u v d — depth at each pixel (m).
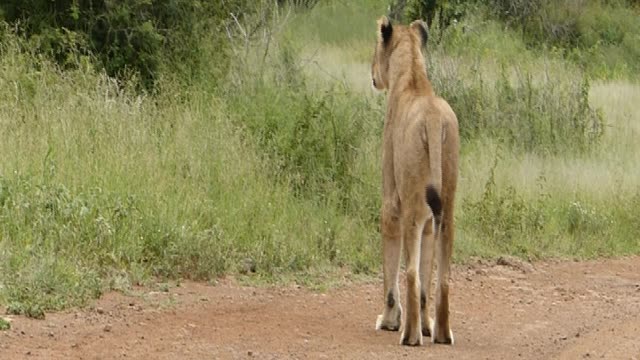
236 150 29.53
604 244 32.62
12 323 19.59
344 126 32.19
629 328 22.98
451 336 20.80
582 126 43.50
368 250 27.81
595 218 33.59
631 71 67.62
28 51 33.16
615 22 75.81
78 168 26.34
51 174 25.67
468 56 53.50
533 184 35.22
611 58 69.62
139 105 30.41
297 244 26.92
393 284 21.67
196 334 20.17
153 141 28.91
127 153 27.70
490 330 22.42
